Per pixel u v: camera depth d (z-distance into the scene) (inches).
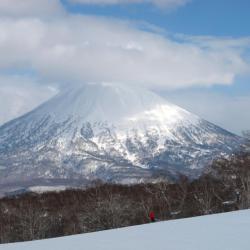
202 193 2869.1
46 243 841.5
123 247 736.3
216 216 1087.6
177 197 2947.8
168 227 930.7
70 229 2605.8
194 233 821.2
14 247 820.6
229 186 2876.5
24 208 3006.9
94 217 2667.3
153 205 2817.4
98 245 770.2
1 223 2679.6
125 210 2755.9
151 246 725.9
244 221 956.0
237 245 685.9
